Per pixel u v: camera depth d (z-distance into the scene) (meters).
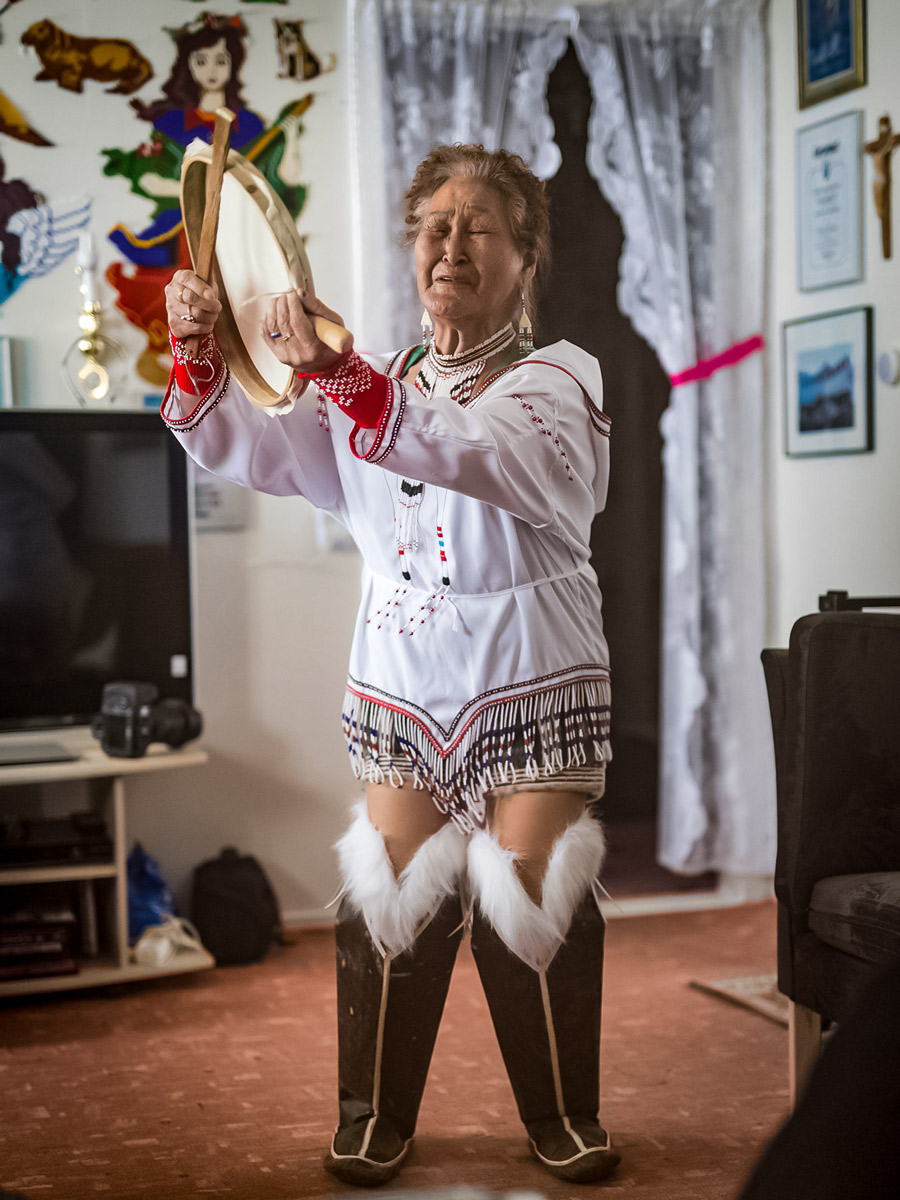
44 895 3.11
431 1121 2.13
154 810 3.35
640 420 3.95
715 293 3.59
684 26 3.57
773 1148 0.66
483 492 1.55
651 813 4.14
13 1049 2.55
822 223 3.45
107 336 3.27
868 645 1.99
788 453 3.62
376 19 3.33
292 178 3.37
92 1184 1.91
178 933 3.00
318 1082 2.34
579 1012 1.85
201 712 3.34
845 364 3.38
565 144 3.78
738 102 3.62
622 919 3.54
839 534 3.46
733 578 3.64
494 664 1.77
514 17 3.42
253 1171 1.94
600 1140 1.87
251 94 3.33
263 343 1.56
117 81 3.25
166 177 3.29
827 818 1.97
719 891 3.75
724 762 3.64
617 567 4.01
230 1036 2.62
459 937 1.88
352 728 1.88
